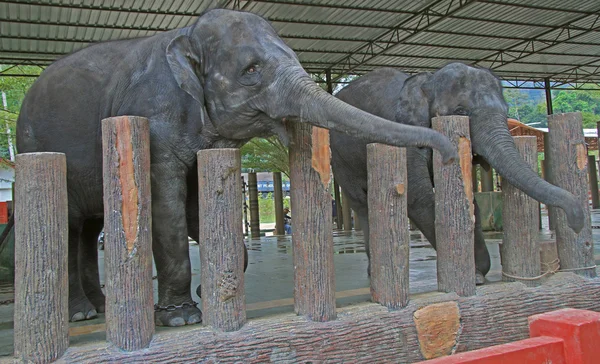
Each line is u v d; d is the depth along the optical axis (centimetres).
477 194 1228
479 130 426
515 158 388
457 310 341
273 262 798
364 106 546
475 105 440
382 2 1272
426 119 466
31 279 247
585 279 392
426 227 482
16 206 252
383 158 324
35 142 416
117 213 267
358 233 1398
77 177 402
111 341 265
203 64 346
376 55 1584
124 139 271
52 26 1227
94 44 425
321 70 1777
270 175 3738
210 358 275
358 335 308
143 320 266
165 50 360
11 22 1188
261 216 3322
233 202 289
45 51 1384
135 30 1281
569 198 331
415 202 479
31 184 248
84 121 393
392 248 323
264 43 332
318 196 305
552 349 213
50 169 252
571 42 1686
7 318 440
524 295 364
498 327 353
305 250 305
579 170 398
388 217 324
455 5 1351
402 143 271
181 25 1272
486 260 460
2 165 2103
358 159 539
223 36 339
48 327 248
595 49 1792
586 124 4128
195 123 348
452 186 351
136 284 265
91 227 459
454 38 1575
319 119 296
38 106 417
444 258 353
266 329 290
